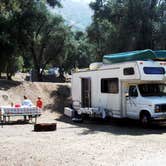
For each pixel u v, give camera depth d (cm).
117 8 3209
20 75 5719
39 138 1344
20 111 1848
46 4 3356
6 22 2867
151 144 1202
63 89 2812
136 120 1844
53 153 1034
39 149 1102
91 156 991
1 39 2798
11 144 1202
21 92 2578
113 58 1838
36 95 2616
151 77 1669
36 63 3725
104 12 3475
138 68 1647
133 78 1680
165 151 1070
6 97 2377
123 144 1198
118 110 1798
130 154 1021
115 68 1811
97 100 1980
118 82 1792
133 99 1730
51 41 3784
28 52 3616
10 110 1828
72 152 1049
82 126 1789
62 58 4100
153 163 909
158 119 1620
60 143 1219
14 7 2920
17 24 2941
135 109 1716
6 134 1465
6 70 3462
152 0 3014
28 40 3080
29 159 959
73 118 2033
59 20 3694
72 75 2227
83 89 2109
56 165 888
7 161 939
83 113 2020
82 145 1174
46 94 2677
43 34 3666
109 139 1319
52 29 3697
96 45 3612
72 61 5112
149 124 1669
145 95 1706
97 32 3547
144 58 1719
